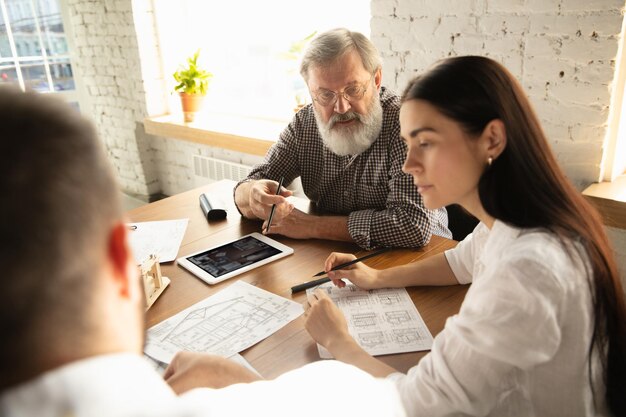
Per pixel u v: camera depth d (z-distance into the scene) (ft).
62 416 1.05
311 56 4.99
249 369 2.91
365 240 4.59
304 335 3.32
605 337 2.54
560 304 2.22
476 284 2.48
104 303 1.16
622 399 2.65
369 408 1.71
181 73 9.95
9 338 1.04
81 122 1.13
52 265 1.02
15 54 11.64
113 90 11.70
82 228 1.06
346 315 3.53
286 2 9.00
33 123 1.04
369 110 5.09
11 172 0.98
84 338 1.13
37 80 12.12
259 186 5.21
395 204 4.77
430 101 2.44
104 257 1.16
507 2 5.35
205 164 10.57
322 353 3.12
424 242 4.59
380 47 6.57
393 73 6.56
